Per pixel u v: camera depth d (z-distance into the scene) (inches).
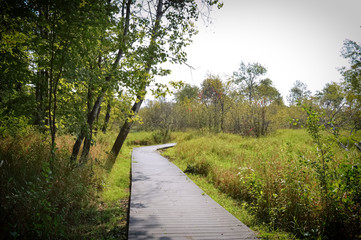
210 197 240.2
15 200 127.6
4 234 100.1
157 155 583.5
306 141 522.0
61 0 159.0
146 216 182.2
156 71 285.7
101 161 330.6
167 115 1279.5
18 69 207.6
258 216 199.0
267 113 778.2
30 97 220.8
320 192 170.7
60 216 148.2
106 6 188.9
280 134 721.6
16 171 164.9
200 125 1133.1
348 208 146.9
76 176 211.3
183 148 589.9
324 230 150.2
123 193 259.9
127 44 252.2
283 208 179.5
